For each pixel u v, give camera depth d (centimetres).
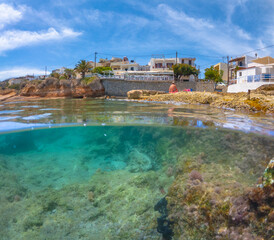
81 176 550
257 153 567
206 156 567
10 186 459
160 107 1320
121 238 341
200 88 3856
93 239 336
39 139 742
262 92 1532
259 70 2312
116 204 423
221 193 316
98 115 942
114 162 671
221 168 462
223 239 265
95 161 684
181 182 407
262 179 271
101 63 6912
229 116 867
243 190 296
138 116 891
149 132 834
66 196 448
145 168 601
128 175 554
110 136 873
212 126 675
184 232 322
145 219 375
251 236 241
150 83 3725
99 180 525
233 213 269
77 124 732
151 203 412
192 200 342
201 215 311
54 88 3562
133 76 3984
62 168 600
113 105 1581
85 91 3512
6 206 392
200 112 1027
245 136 618
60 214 391
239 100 1216
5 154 657
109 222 376
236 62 5278
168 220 356
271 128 600
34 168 586
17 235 334
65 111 1127
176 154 654
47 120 782
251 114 934
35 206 406
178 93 1923
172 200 381
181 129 757
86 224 370
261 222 241
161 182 487
